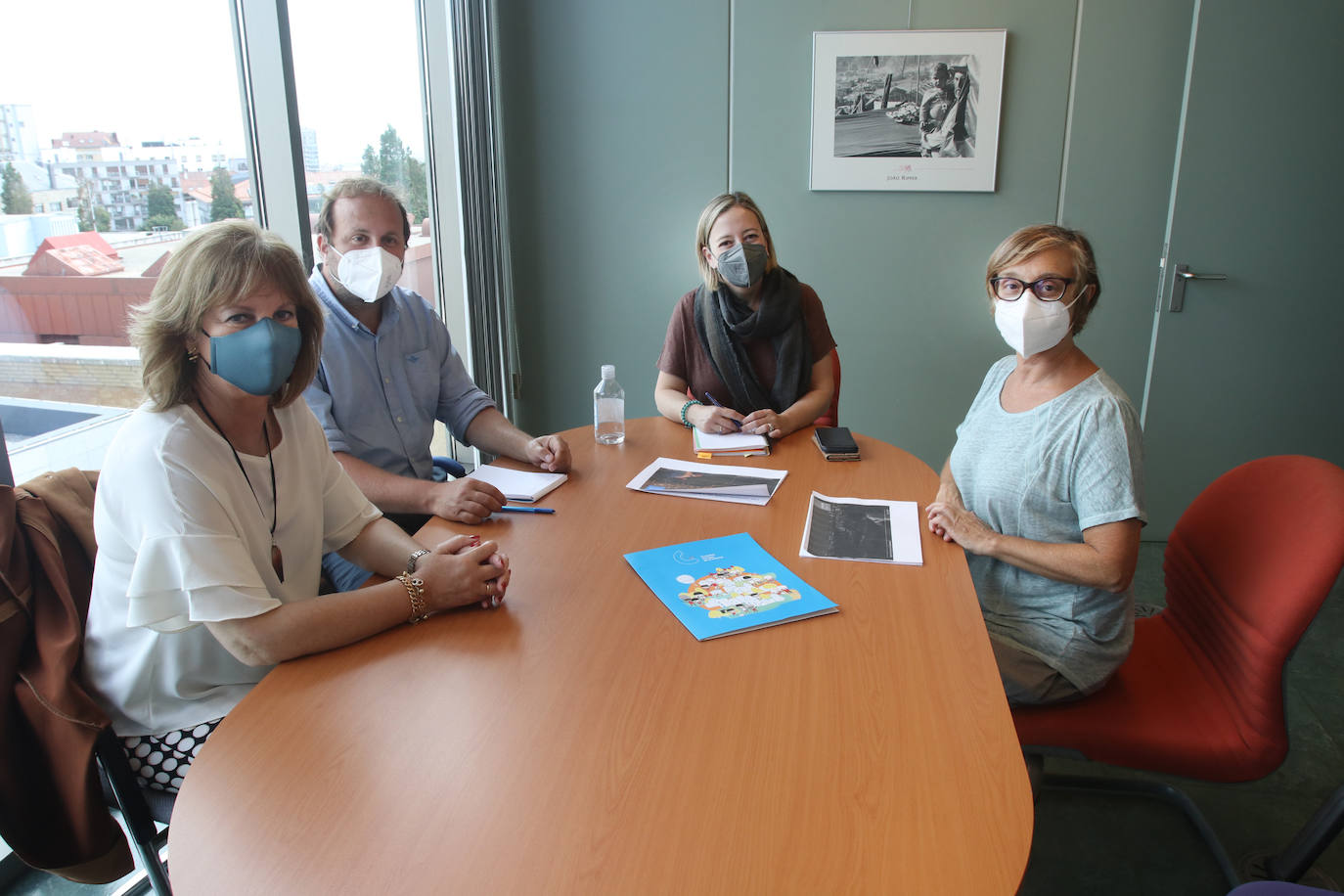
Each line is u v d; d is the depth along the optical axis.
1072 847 1.76
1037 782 1.42
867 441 2.03
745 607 1.21
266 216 2.29
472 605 1.23
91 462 1.82
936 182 3.17
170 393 1.14
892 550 1.41
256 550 1.25
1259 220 2.94
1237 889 1.03
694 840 0.78
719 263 2.14
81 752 1.14
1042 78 3.04
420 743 0.92
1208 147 2.91
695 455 1.93
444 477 2.13
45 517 1.25
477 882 0.74
